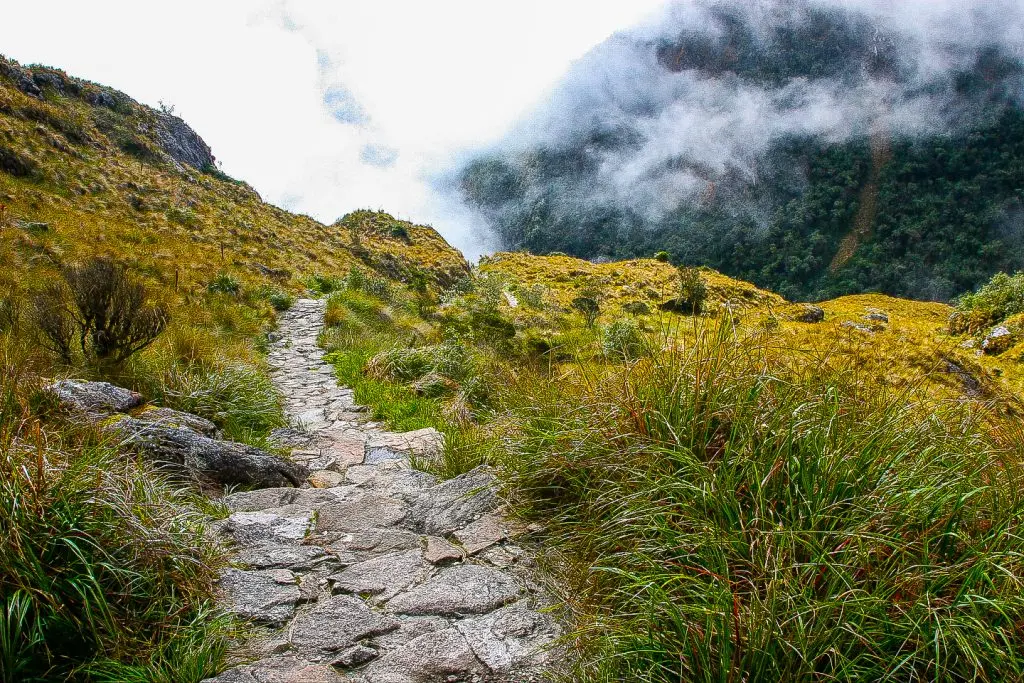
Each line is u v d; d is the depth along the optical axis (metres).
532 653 2.34
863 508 2.25
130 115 49.62
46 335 6.33
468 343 13.31
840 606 1.94
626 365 3.54
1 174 23.48
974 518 2.29
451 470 4.76
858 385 2.99
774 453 2.59
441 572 3.03
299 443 6.25
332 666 2.31
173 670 2.19
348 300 19.58
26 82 40.38
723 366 3.19
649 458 2.96
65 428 3.57
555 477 3.55
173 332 8.51
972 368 4.18
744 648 1.91
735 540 2.28
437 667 2.29
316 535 3.58
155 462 3.86
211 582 2.83
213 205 39.75
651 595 2.12
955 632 1.82
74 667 2.17
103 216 25.31
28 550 2.27
